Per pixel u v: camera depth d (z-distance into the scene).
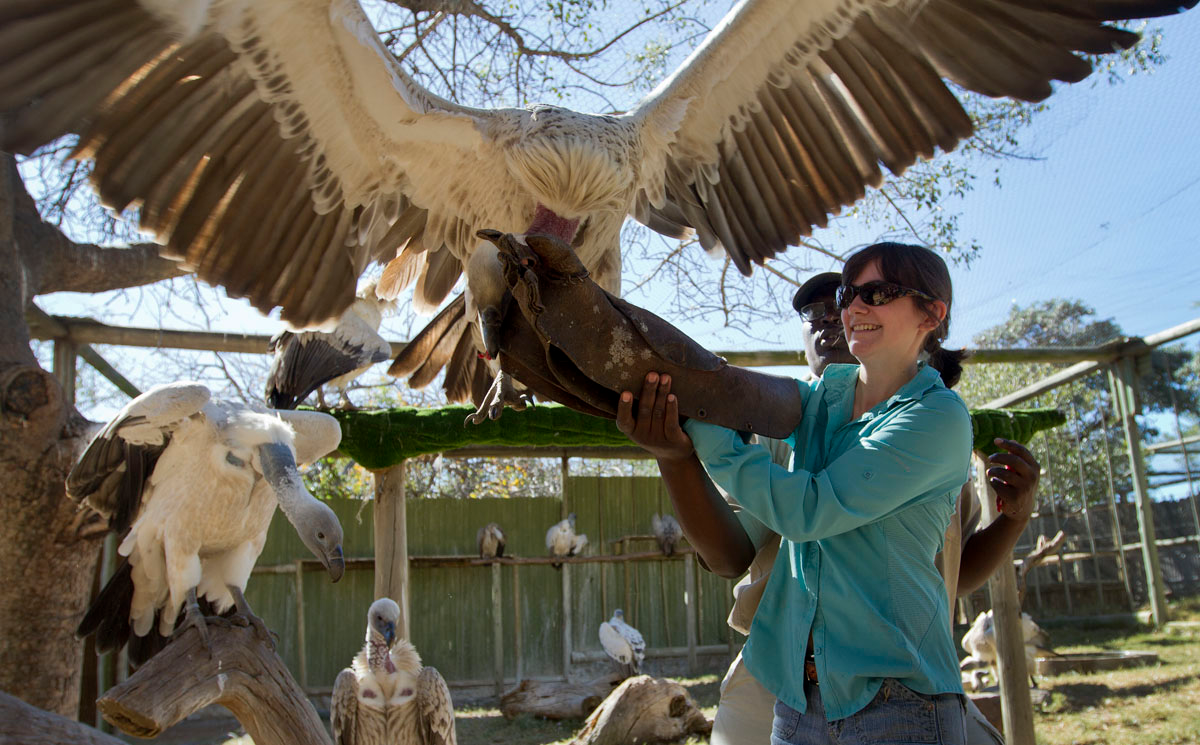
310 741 3.63
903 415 1.87
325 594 10.44
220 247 3.28
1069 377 11.41
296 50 3.04
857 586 1.86
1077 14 3.09
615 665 10.73
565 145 3.11
